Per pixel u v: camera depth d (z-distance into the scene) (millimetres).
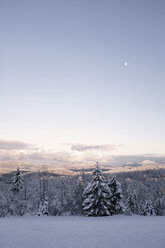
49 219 32906
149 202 51219
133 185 108500
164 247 12359
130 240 14422
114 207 39594
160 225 23281
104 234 17031
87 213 37656
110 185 41000
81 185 47062
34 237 15789
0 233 17703
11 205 45000
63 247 12578
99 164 39469
